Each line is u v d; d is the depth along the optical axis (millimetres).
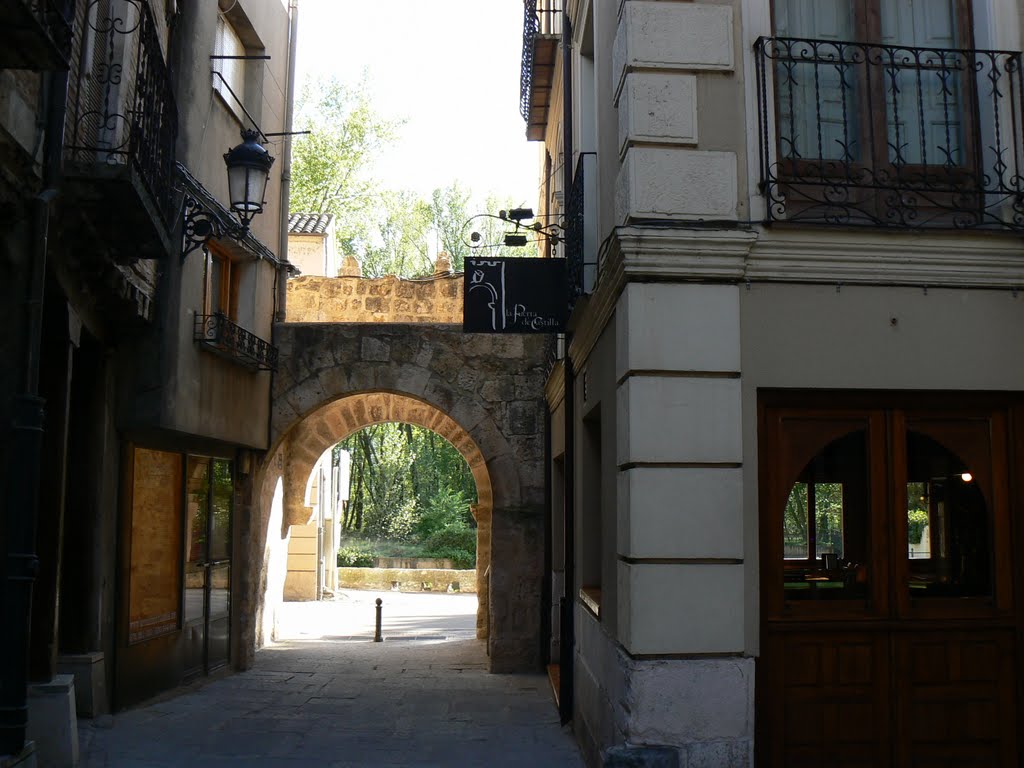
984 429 5793
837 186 5742
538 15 12867
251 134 9281
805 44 6117
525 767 7098
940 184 6031
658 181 5566
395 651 14398
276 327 12797
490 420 12891
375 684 11125
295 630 18234
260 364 11484
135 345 8703
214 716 8867
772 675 5508
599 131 7078
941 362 5672
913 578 5660
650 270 5520
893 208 5707
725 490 5434
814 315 5641
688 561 5383
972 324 5719
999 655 5648
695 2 5750
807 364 5605
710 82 5707
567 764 7188
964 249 5645
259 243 11688
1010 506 5734
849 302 5668
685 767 5227
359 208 28641
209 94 9688
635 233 5445
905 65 5914
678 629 5332
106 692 8547
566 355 8977
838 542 5656
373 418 16344
